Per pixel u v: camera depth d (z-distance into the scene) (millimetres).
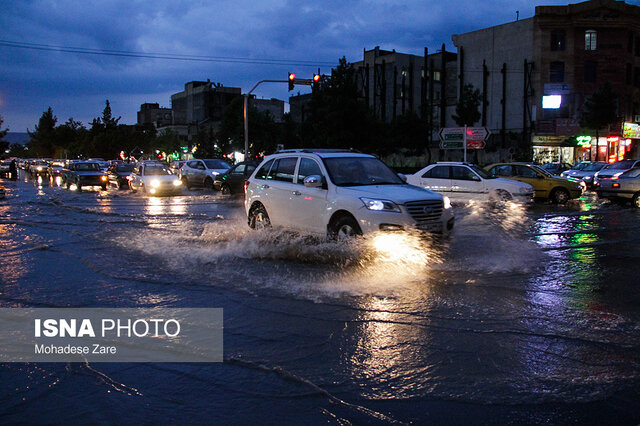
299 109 82250
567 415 3227
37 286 6473
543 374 3818
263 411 3301
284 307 5504
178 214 15586
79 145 89375
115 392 3596
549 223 13156
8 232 11445
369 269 7359
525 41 48344
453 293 6043
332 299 5785
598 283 6613
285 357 4172
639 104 49719
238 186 23812
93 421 3195
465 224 12750
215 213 15945
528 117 48656
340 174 8680
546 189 19234
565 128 46344
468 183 17109
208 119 93188
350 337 4605
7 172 52188
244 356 4199
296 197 8969
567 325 4922
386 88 67375
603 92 43219
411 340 4520
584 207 17938
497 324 4945
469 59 53062
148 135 84500
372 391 3561
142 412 3307
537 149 47344
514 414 3238
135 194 25422
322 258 7918
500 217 14164
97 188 30547
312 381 3721
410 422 3143
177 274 7051
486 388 3590
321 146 36969
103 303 5711
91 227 12359
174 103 106688
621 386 3617
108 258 8234
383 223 7668
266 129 56281
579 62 47062
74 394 3574
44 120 109500
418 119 48125
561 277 6945
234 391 3592
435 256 8102
